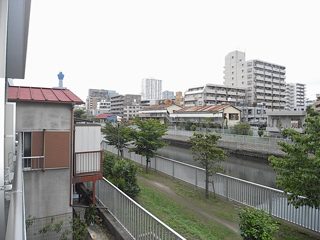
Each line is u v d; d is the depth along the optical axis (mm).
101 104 105312
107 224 7238
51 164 7172
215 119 42438
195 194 11164
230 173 19547
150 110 63281
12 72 6219
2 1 2463
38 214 7062
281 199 8164
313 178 5961
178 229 7125
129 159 19516
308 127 7113
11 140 4422
